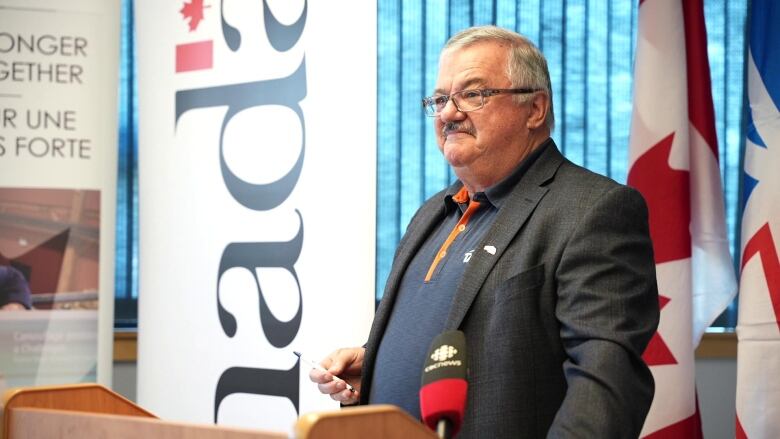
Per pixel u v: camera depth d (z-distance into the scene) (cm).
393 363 269
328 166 384
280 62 401
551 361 247
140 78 450
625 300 235
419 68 564
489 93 269
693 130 430
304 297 391
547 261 249
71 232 464
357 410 148
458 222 284
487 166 272
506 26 572
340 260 380
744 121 588
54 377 461
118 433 184
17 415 208
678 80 421
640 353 235
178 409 433
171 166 437
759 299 401
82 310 465
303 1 393
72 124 464
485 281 254
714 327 586
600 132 579
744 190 417
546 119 278
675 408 409
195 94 430
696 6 432
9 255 457
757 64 418
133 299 562
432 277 274
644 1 428
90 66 466
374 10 376
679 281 412
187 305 431
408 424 153
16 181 458
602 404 217
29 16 460
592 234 243
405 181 563
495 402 244
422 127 564
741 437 400
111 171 470
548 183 266
